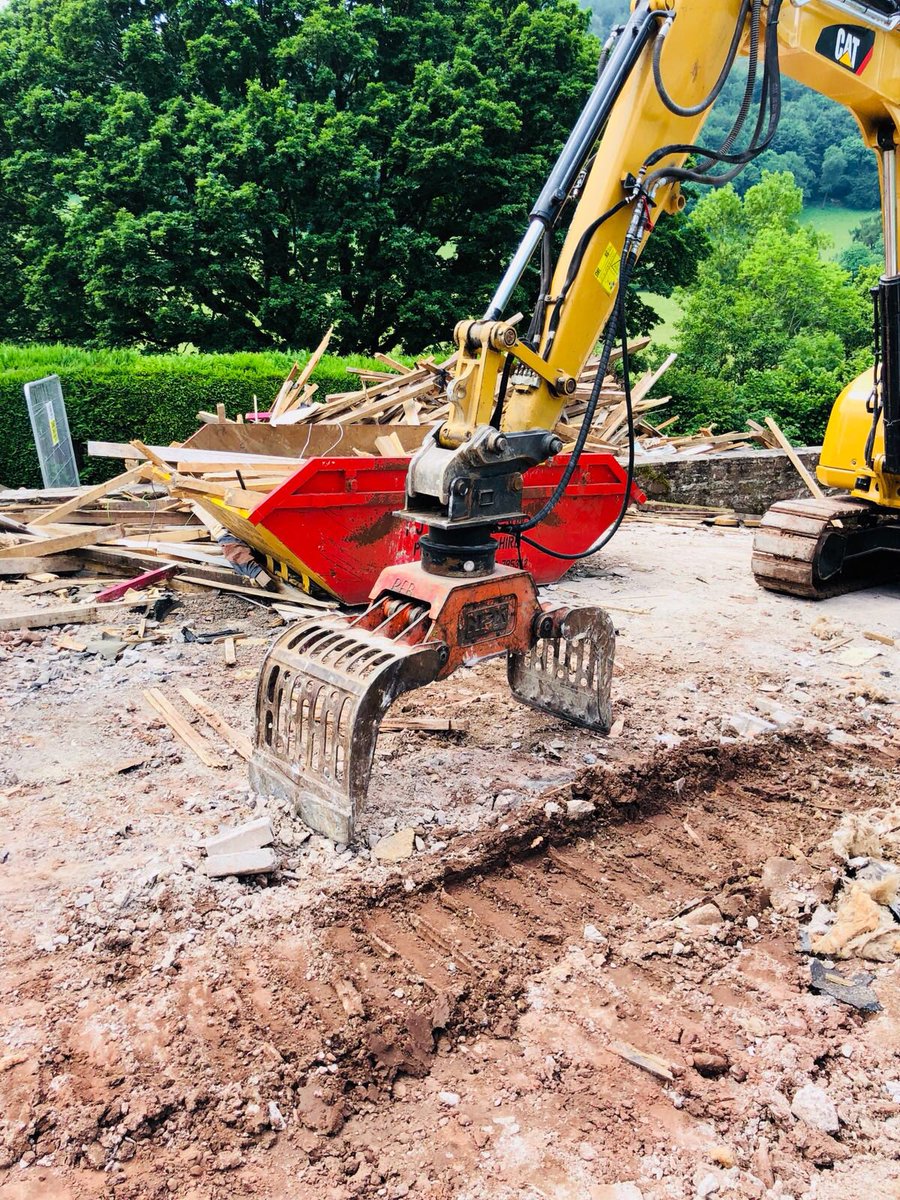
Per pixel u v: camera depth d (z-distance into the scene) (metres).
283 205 21.66
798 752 5.59
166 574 8.16
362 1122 2.90
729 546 11.55
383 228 21.73
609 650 5.38
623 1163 2.77
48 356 14.84
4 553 8.09
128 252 19.84
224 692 6.00
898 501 8.52
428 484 4.40
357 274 22.11
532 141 23.00
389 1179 2.70
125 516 8.99
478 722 5.71
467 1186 2.67
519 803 4.66
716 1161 2.78
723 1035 3.31
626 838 4.58
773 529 8.94
